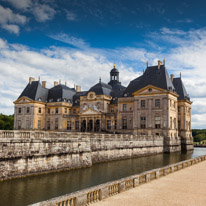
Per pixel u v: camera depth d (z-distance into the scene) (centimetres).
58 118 9469
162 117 7331
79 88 10881
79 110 9688
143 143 6153
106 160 4847
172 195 1914
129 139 5641
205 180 2539
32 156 3200
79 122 8781
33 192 2586
